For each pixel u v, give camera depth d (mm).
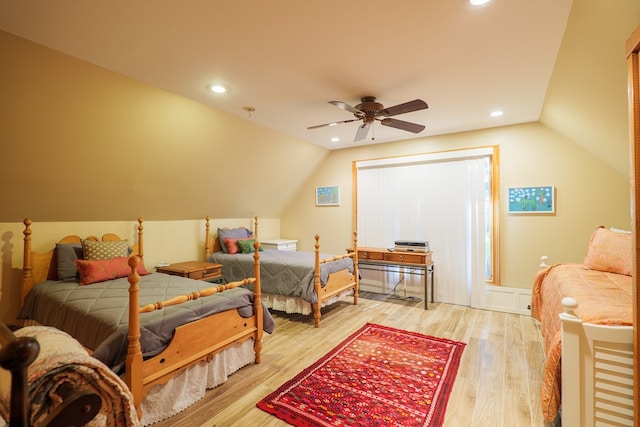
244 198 4762
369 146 4879
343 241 5133
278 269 3600
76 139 2602
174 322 1893
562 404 1435
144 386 1701
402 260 4066
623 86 1906
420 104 2361
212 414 1874
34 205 2832
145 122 2865
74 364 785
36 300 2557
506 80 2518
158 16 1683
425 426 1763
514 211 3756
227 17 1695
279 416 1853
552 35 1863
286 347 2816
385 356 2633
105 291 2459
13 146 2355
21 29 1794
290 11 1644
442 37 1894
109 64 2227
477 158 3992
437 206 4277
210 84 2578
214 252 4594
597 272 2467
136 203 3545
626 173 3125
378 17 1696
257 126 3752
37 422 718
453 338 3023
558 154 3525
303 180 5426
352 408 1926
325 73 2385
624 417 1337
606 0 1352
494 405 1958
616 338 1338
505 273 3824
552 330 2021
